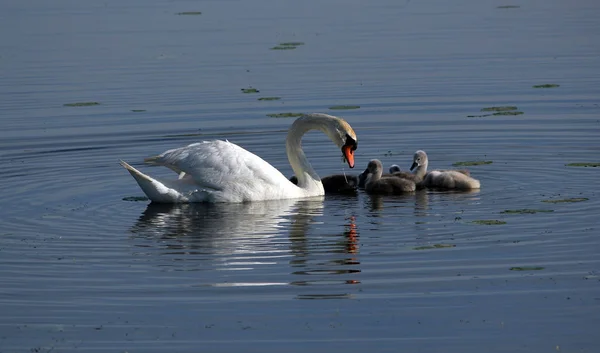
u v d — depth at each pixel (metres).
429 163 20.44
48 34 37.19
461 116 24.23
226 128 23.77
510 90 26.69
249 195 17.78
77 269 14.00
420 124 23.62
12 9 44.38
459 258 14.09
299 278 13.42
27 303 12.70
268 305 12.48
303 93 27.06
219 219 16.59
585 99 25.38
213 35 36.31
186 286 13.20
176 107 25.89
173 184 17.88
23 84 28.86
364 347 11.20
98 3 46.06
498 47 32.66
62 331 11.82
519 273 13.39
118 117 24.94
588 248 14.39
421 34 35.47
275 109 25.42
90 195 18.47
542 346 11.16
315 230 15.82
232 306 12.47
